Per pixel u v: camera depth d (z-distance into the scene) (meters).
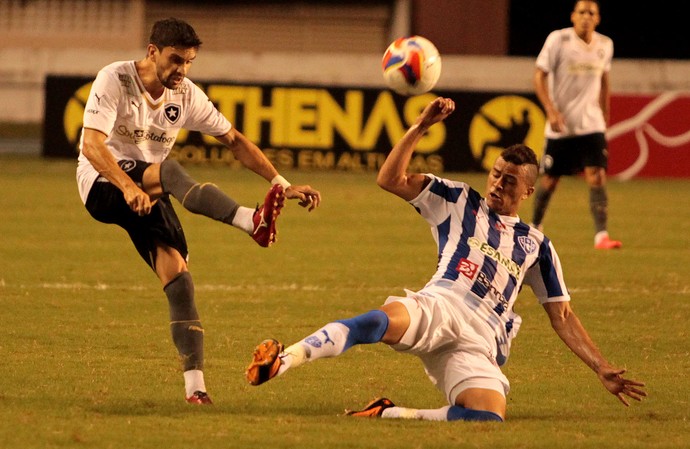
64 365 17.48
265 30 94.25
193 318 15.07
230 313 22.66
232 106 52.72
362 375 17.52
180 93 15.47
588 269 29.25
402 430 13.58
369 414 14.46
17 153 58.88
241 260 29.75
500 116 52.22
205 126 15.98
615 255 31.77
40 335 19.95
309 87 52.66
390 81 15.34
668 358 19.44
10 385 15.91
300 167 52.84
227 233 35.06
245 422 13.92
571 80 32.69
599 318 23.06
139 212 13.70
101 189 15.26
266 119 52.81
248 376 12.71
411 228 36.97
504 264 14.87
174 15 93.75
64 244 31.81
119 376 16.80
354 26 93.56
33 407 14.48
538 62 32.81
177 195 14.13
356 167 52.75
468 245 14.89
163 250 15.36
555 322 15.30
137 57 73.06
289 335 20.67
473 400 14.23
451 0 83.44
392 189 15.00
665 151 52.94
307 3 93.44
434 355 14.63
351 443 12.91
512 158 15.05
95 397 15.27
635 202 45.00
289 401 15.55
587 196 48.00
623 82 66.38
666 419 14.95
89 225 35.91
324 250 31.80
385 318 13.75
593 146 33.00
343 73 68.00
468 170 52.34
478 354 14.48
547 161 33.41
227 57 68.19
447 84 66.31
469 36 83.75
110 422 13.70
